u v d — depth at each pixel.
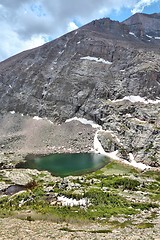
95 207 63.16
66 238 34.56
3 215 52.69
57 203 67.44
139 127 191.62
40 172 141.00
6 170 143.88
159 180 116.94
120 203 67.38
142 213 59.78
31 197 75.38
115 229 43.12
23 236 34.59
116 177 114.88
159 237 36.22
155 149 170.62
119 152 185.75
